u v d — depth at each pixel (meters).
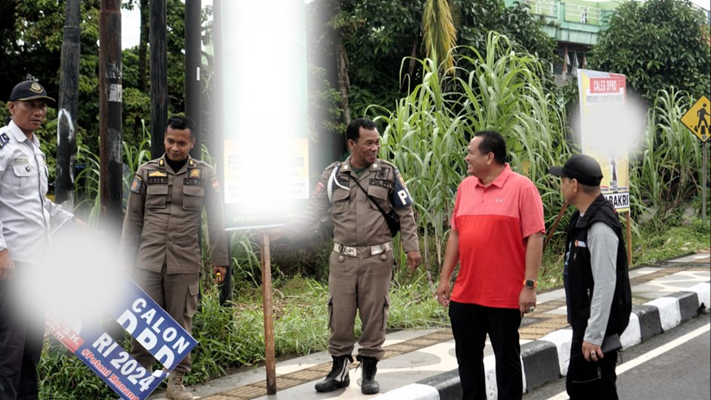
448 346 6.36
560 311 7.82
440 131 8.82
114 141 5.53
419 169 8.75
